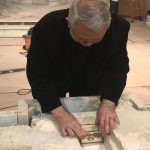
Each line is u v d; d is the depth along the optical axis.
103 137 1.02
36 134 0.98
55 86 1.27
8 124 1.06
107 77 1.22
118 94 1.18
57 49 1.16
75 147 0.93
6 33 3.96
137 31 4.44
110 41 1.17
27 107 1.12
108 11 0.93
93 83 1.36
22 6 4.05
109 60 1.25
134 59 3.30
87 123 1.07
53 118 1.08
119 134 0.97
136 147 0.91
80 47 1.16
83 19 0.90
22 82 2.70
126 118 1.07
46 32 1.12
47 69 1.20
